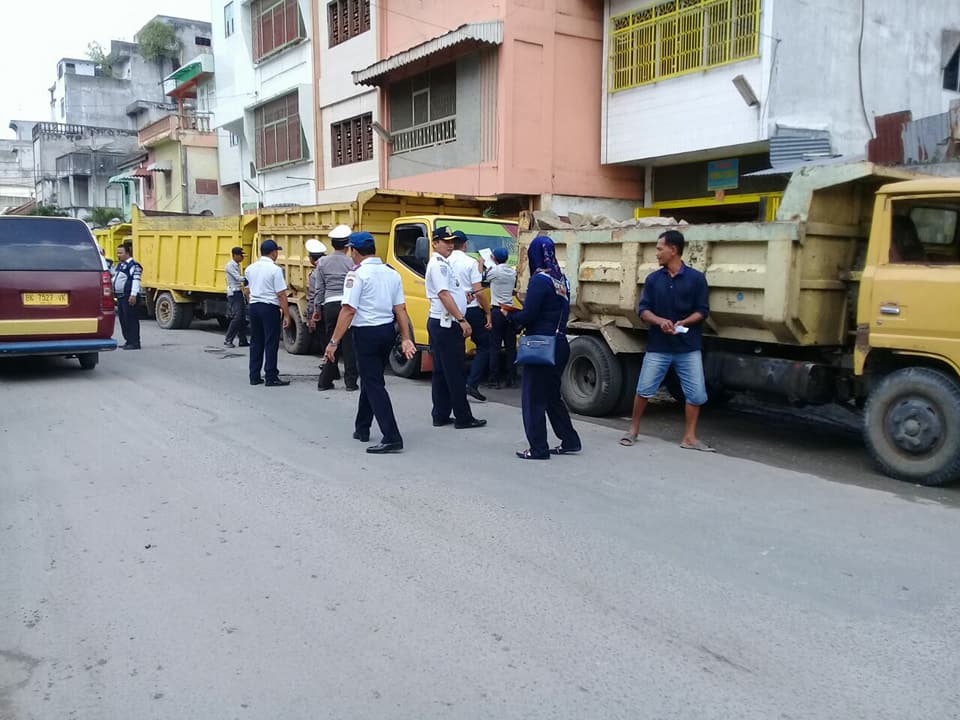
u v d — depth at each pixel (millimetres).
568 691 3283
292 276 13570
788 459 7195
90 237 10688
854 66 14234
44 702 3201
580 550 4766
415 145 19438
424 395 10094
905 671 3455
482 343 9633
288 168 26250
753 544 4910
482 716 3107
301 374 11484
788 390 7180
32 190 62375
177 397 9398
